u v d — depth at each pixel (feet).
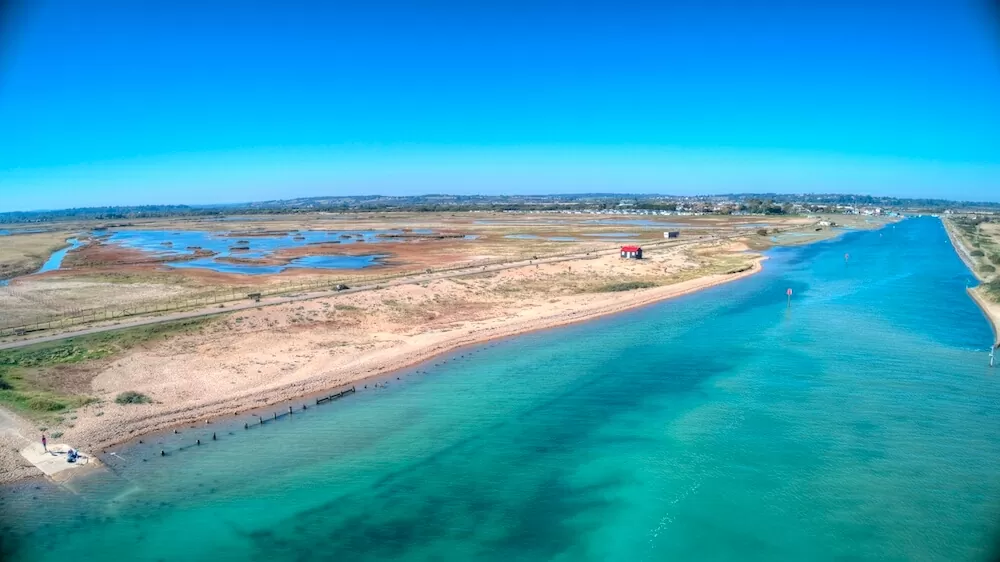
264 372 155.84
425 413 131.44
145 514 91.86
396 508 94.17
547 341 190.08
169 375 150.41
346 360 167.43
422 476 103.86
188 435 119.75
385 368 162.20
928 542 84.07
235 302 216.74
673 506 93.71
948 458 107.04
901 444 112.57
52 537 85.71
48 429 117.19
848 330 194.49
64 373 146.00
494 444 115.75
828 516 90.48
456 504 95.25
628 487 99.55
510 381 151.53
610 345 183.21
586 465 107.04
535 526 89.25
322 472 105.29
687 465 106.32
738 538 85.71
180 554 82.74
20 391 132.36
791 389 141.79
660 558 81.66
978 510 91.15
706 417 126.41
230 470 105.70
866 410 128.47
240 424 125.59
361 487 100.32
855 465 105.09
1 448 108.88
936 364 157.89
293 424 125.59
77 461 106.83
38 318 204.23
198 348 170.09
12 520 89.56
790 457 108.37
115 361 155.84
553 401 137.39
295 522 90.38
